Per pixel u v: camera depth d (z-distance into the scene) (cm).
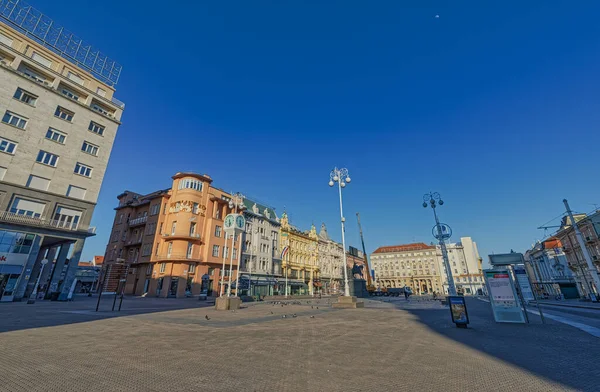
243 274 4659
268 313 1541
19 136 2614
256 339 786
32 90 2762
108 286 4409
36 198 2627
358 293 4362
